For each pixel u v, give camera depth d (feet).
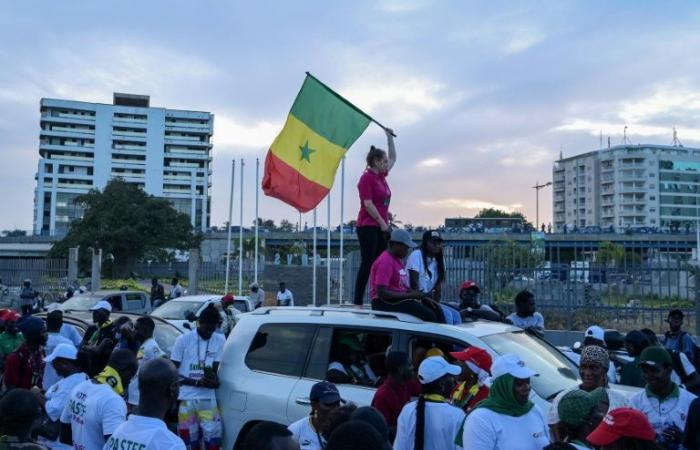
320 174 36.63
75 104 463.83
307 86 37.04
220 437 22.21
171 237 187.01
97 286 90.17
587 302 43.62
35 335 25.88
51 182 458.50
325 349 21.39
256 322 23.03
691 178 602.85
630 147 598.34
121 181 186.91
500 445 13.50
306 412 20.48
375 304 23.07
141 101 492.95
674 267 41.98
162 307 53.52
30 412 12.62
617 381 25.11
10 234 331.77
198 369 22.74
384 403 17.62
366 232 27.17
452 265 46.34
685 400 16.81
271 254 196.85
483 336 19.95
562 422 12.82
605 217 613.93
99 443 16.37
